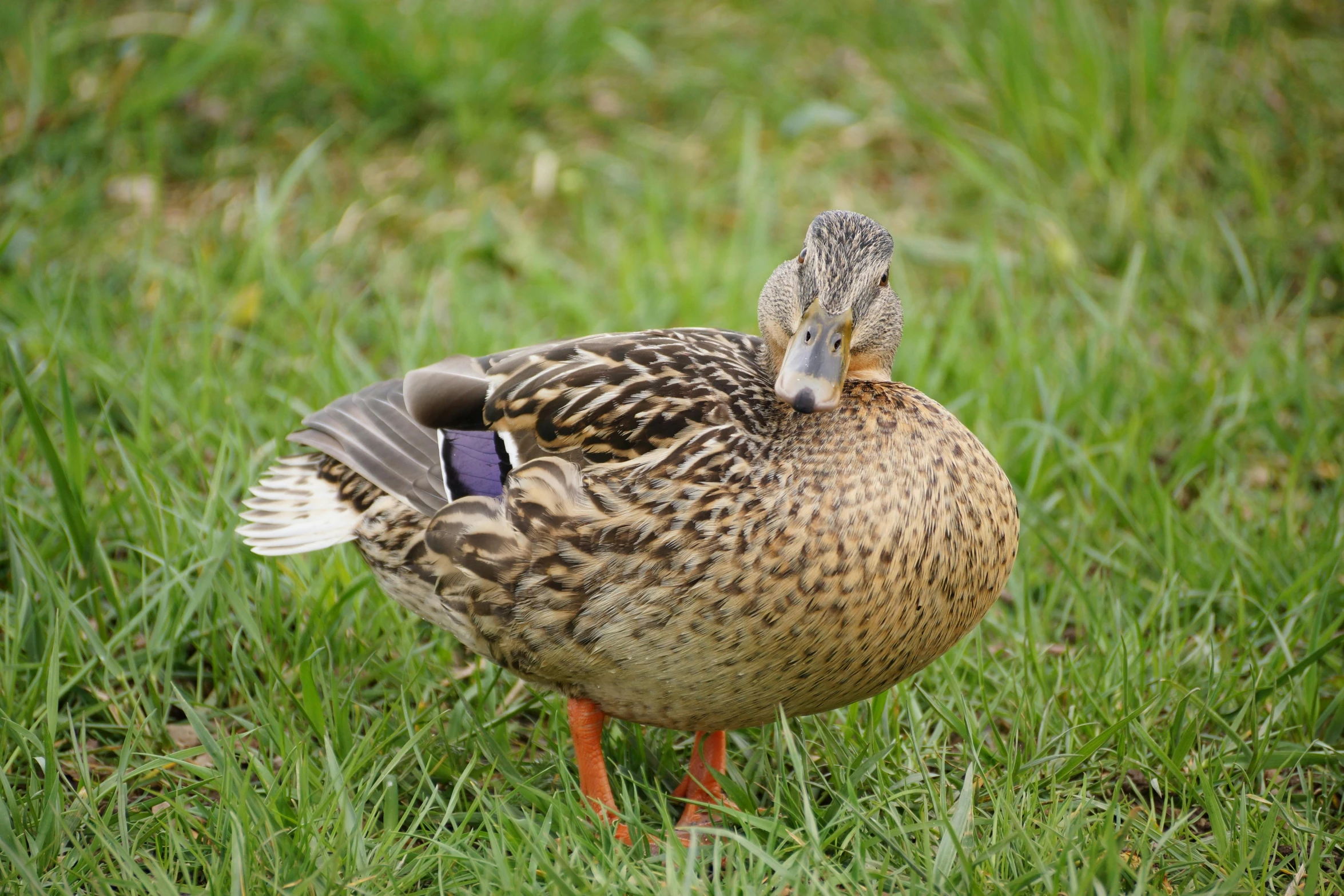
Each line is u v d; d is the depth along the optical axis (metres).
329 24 12.40
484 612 5.36
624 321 9.59
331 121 12.15
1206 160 11.77
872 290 5.53
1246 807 5.35
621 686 5.34
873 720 6.02
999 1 12.87
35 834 5.19
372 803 5.61
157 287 9.78
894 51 13.39
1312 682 6.11
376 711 6.28
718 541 4.93
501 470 5.54
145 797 5.64
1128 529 7.84
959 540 5.17
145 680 6.32
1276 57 12.67
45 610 6.37
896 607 5.06
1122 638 6.24
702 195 11.60
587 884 4.75
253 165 11.62
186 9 12.95
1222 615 7.08
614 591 5.05
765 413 5.40
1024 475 8.12
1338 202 11.20
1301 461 8.30
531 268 10.23
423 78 12.11
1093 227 11.14
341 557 7.00
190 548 6.73
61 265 9.93
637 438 5.24
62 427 7.96
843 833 5.32
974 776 5.72
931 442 5.21
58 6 12.88
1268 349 9.19
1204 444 8.16
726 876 5.10
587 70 12.88
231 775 5.28
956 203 11.60
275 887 4.73
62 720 5.86
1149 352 9.52
